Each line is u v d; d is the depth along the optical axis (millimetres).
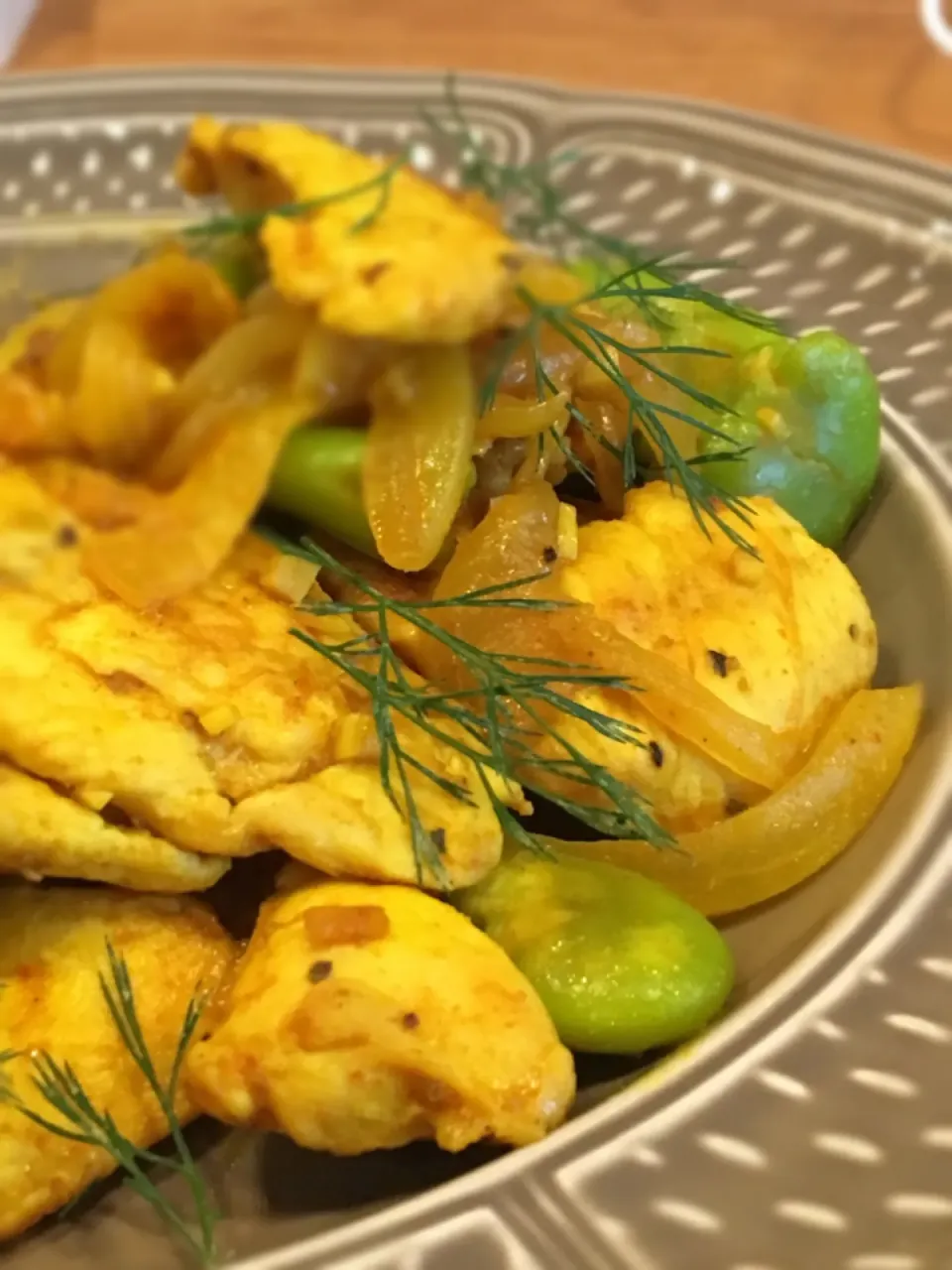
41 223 239
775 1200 119
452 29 310
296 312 153
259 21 319
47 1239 132
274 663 144
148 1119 135
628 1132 124
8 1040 132
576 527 165
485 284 148
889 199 219
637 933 139
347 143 252
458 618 153
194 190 183
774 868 150
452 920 136
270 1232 130
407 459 152
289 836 139
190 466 153
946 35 295
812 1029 131
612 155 240
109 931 140
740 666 154
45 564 143
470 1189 121
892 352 204
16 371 163
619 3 316
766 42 298
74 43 317
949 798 148
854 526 188
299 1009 126
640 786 151
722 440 176
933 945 136
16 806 131
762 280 218
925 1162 120
